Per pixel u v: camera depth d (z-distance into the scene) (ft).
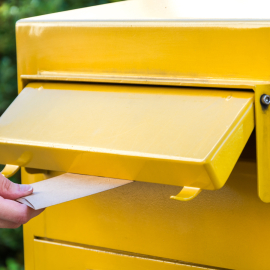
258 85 3.38
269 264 3.95
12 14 12.48
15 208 3.74
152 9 4.48
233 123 3.25
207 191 4.13
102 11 4.66
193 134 3.30
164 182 3.45
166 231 4.34
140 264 4.52
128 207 4.50
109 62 4.14
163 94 3.75
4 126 4.10
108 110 3.82
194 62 3.76
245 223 4.00
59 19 4.42
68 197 3.51
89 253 4.76
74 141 3.68
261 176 3.50
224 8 4.15
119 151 3.45
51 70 4.47
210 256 4.19
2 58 13.58
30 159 4.03
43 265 5.08
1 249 13.80
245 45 3.55
